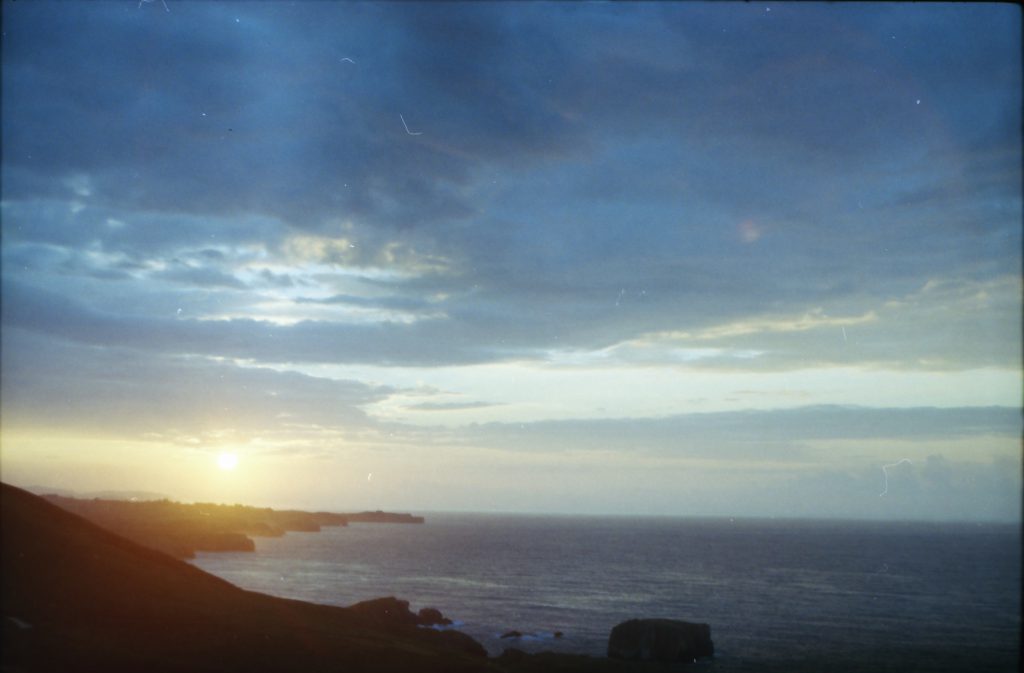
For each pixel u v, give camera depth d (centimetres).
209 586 1856
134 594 1551
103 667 1145
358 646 1600
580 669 2275
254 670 1287
